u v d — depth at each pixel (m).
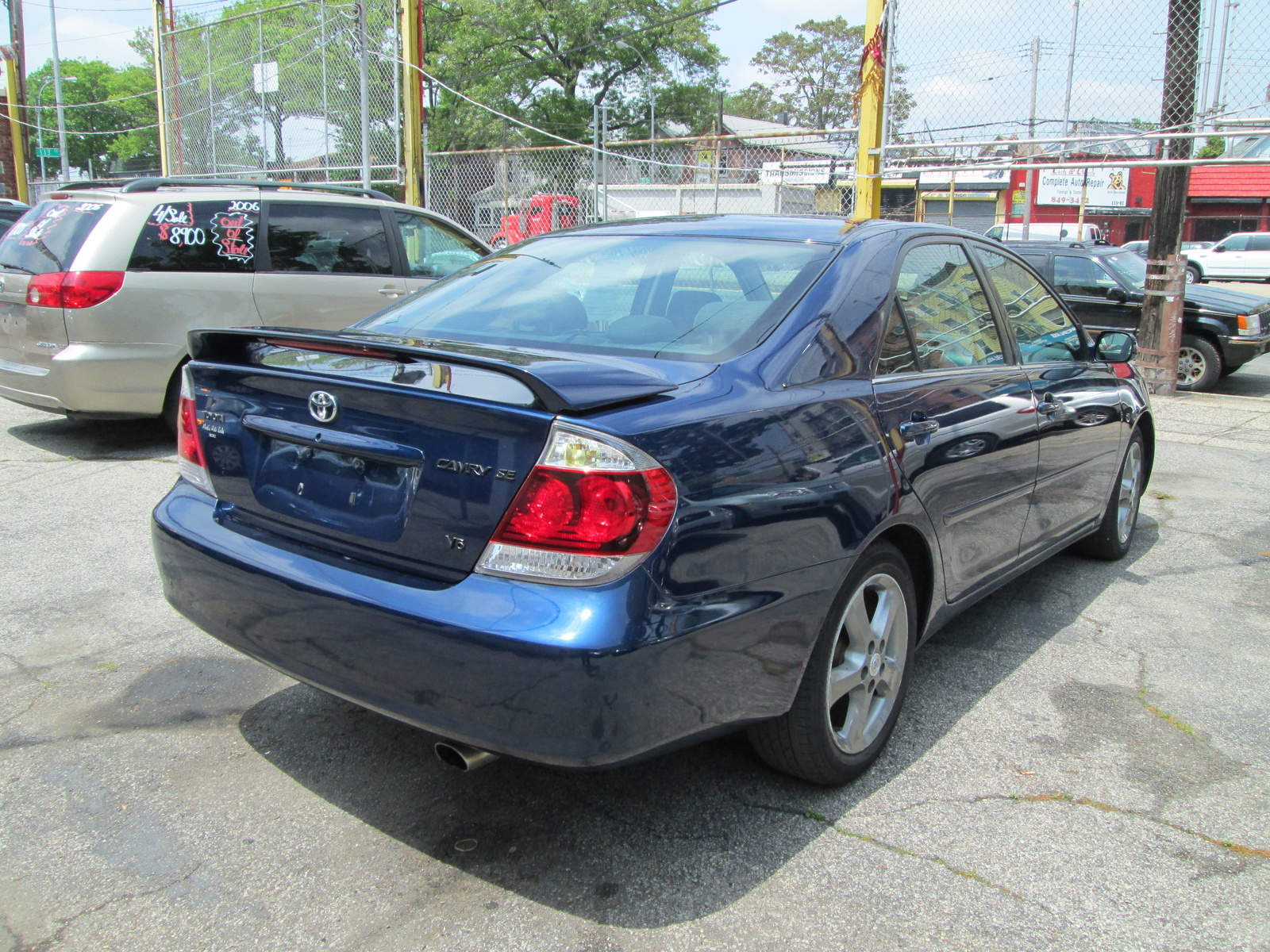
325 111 13.14
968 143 8.80
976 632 3.85
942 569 2.97
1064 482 3.81
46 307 6.05
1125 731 3.05
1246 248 28.33
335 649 2.19
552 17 37.81
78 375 6.04
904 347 2.90
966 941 2.09
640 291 2.85
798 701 2.44
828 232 3.05
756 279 2.78
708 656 2.07
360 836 2.42
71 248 6.14
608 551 1.94
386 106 12.55
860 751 2.69
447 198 13.88
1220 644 3.75
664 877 2.28
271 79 13.97
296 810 2.53
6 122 24.95
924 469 2.74
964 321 3.30
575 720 1.92
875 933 2.11
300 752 2.81
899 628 2.79
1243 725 3.10
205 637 3.58
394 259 7.45
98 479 5.76
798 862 2.35
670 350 2.54
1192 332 10.63
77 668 3.31
